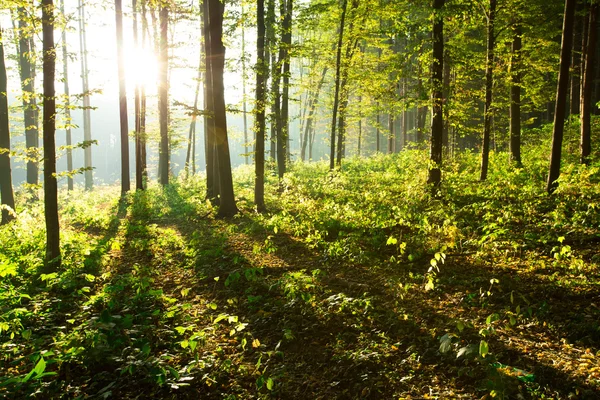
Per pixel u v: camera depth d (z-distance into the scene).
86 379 4.97
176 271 9.22
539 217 10.05
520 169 15.58
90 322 5.74
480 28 18.02
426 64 13.41
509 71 15.70
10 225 12.96
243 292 7.67
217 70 13.97
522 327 5.57
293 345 5.69
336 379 4.86
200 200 18.67
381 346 5.37
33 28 8.78
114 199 20.94
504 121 24.64
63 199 23.41
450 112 14.16
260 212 14.91
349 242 9.74
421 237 9.45
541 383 4.34
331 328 5.99
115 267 9.58
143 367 4.92
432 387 4.51
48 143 8.92
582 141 14.23
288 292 7.19
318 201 15.00
